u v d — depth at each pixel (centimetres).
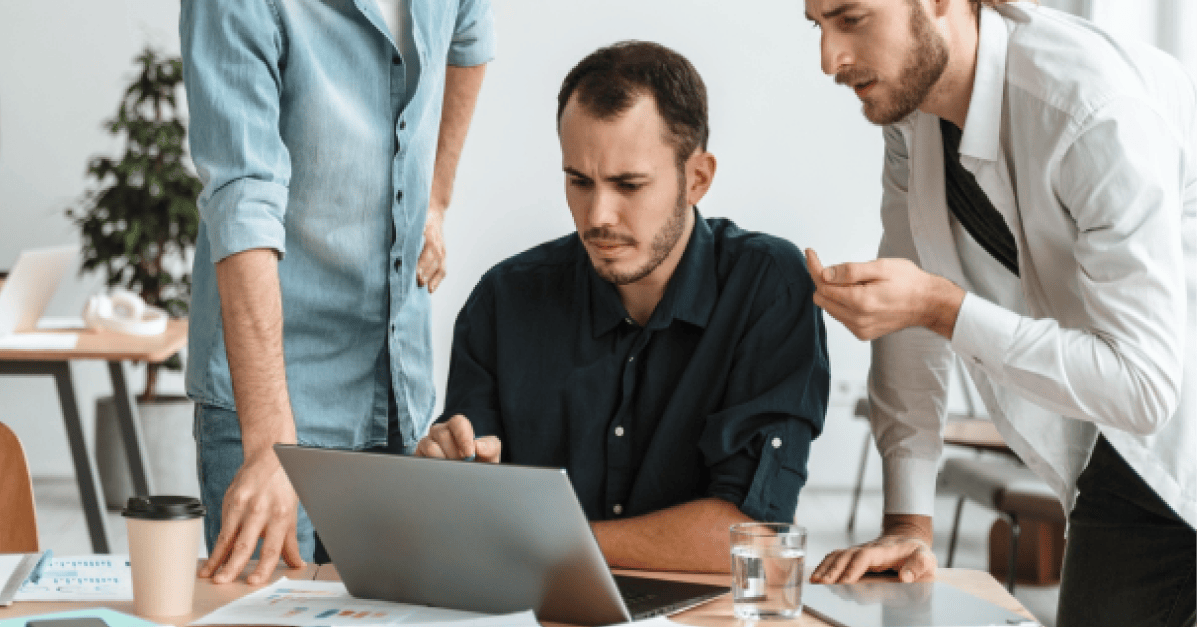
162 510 109
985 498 296
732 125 463
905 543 132
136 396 435
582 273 160
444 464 102
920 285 127
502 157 462
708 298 154
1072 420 165
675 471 154
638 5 459
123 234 417
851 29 130
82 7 460
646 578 127
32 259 329
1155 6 345
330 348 175
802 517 434
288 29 156
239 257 140
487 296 167
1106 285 126
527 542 104
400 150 171
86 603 114
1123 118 125
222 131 146
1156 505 154
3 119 461
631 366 156
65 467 469
